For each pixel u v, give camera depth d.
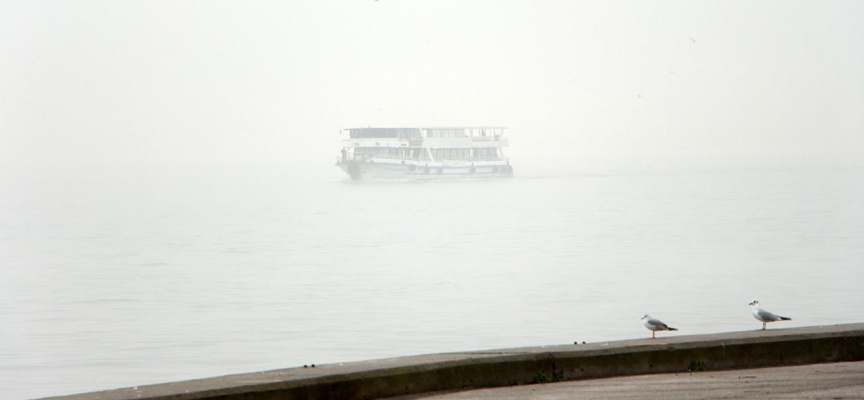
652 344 34.56
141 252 165.12
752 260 137.75
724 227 198.25
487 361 32.38
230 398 28.08
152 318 92.25
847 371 33.75
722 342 35.06
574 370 33.53
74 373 67.75
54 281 125.12
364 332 81.81
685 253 149.50
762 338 35.56
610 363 33.84
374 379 30.38
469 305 97.19
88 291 114.19
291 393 28.92
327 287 114.06
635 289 108.19
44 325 89.31
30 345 78.81
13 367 70.00
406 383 30.91
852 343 36.44
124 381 64.81
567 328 82.50
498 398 29.83
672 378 33.09
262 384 28.66
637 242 169.62
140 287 117.00
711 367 34.84
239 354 73.31
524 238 182.75
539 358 33.09
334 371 30.31
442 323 86.06
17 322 91.19
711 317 87.44
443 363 31.80
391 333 81.12
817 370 34.09
